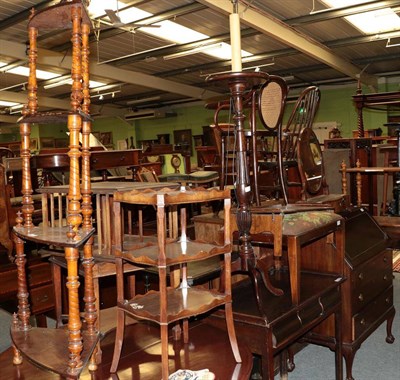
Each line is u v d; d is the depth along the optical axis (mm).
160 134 15781
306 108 2779
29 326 1881
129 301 1705
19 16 6480
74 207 1479
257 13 6598
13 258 3004
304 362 2781
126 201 1610
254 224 2100
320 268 2518
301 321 2023
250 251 2018
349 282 2443
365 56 9625
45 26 1766
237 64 1993
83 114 1513
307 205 2387
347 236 2717
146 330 2094
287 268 2660
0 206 2980
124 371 1714
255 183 2316
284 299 2100
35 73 1785
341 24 7473
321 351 2939
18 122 1798
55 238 1538
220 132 2504
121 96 13797
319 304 2182
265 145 3670
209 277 2266
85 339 1660
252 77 1954
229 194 1687
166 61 9617
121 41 7977
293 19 7086
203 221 2742
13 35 7457
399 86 11375
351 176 5180
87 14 1570
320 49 8531
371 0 6273
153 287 2799
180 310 1581
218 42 7832
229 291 1743
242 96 2004
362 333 2580
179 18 6805
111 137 17031
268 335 1837
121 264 1697
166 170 13250
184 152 6258
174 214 2039
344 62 9656
